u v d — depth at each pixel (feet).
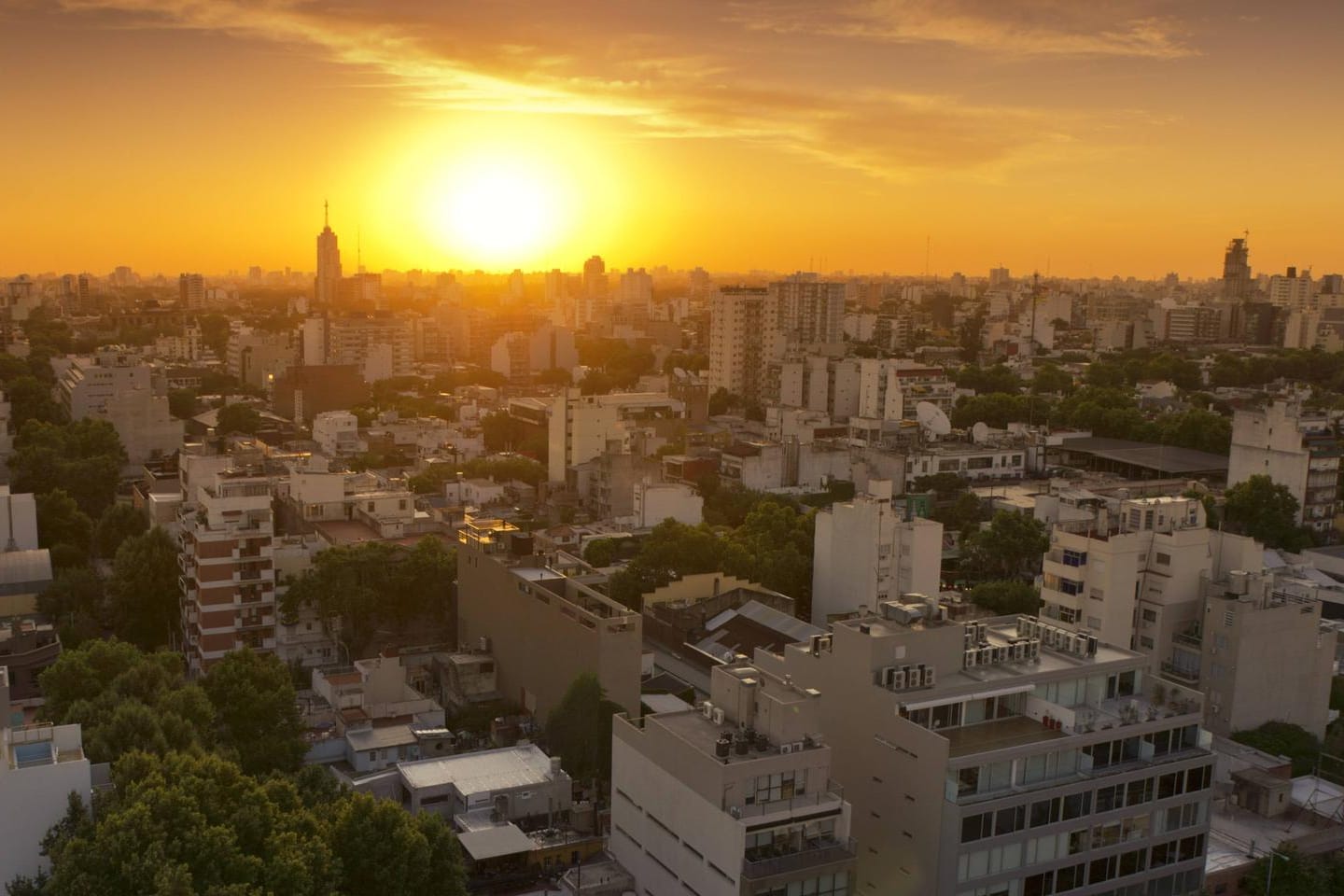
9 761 297.53
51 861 288.92
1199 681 515.09
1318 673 521.24
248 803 315.99
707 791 317.63
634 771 357.00
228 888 279.49
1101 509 582.76
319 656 596.70
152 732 386.32
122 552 638.12
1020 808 337.93
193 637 579.48
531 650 524.93
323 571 579.07
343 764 455.63
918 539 639.35
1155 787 362.12
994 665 380.58
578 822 409.49
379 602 593.83
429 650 610.65
